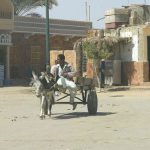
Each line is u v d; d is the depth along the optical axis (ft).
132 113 59.67
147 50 111.65
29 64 165.07
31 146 38.01
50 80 56.49
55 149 36.42
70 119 55.01
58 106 70.54
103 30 123.54
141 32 111.24
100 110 64.49
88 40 111.34
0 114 61.98
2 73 131.23
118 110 63.98
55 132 45.19
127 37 114.52
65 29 172.24
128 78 114.42
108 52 109.91
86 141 39.73
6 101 82.02
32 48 165.78
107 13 125.70
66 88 57.98
